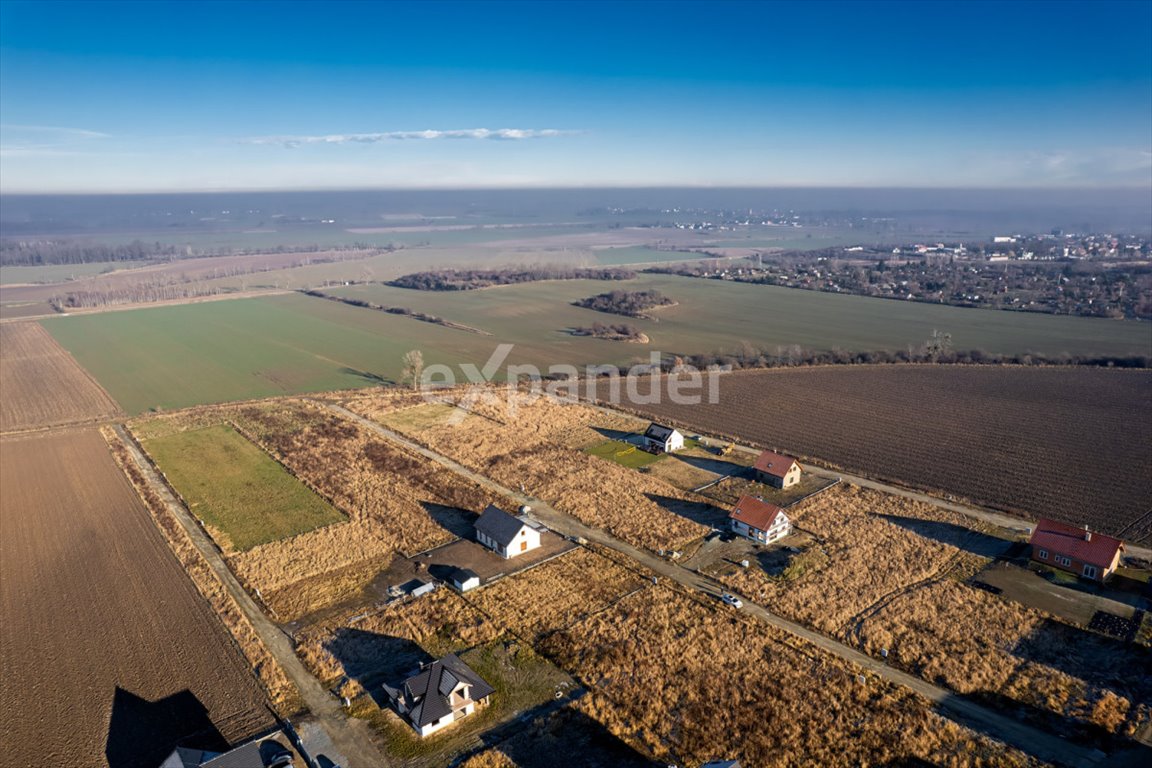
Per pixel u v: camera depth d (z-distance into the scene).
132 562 61.44
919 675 46.47
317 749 40.28
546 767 38.88
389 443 90.94
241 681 46.19
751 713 42.88
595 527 67.56
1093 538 58.97
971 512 70.50
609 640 50.00
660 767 38.88
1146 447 86.50
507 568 60.00
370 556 62.25
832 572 59.19
